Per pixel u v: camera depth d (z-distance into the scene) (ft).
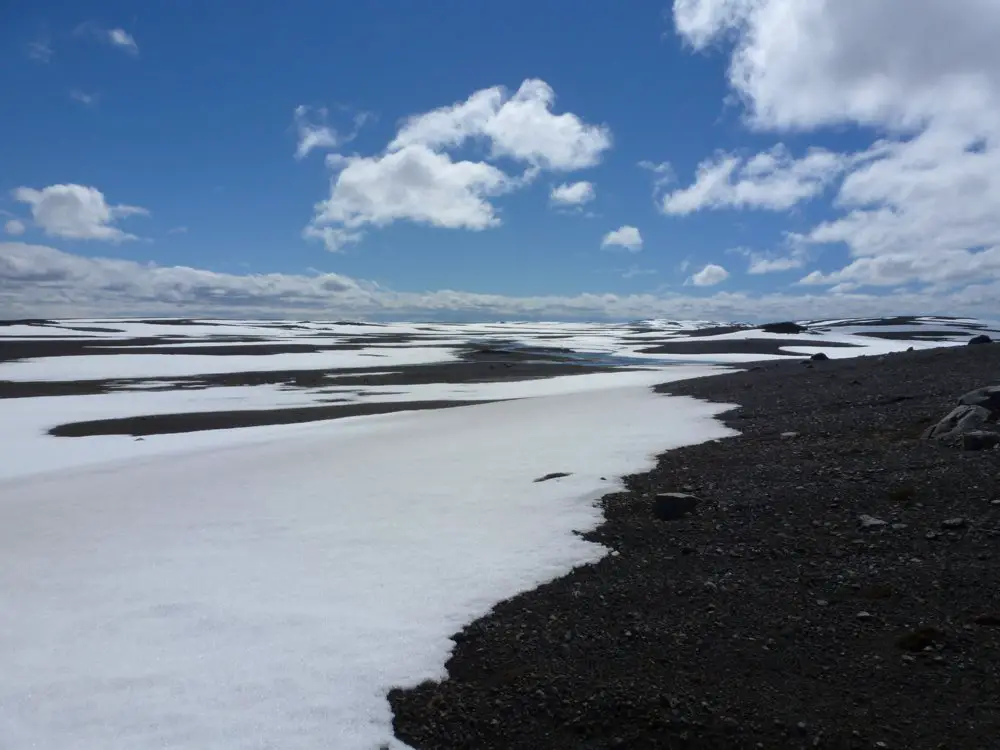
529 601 24.49
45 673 20.07
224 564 29.37
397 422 71.31
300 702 18.34
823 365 103.86
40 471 53.21
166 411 89.81
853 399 59.93
